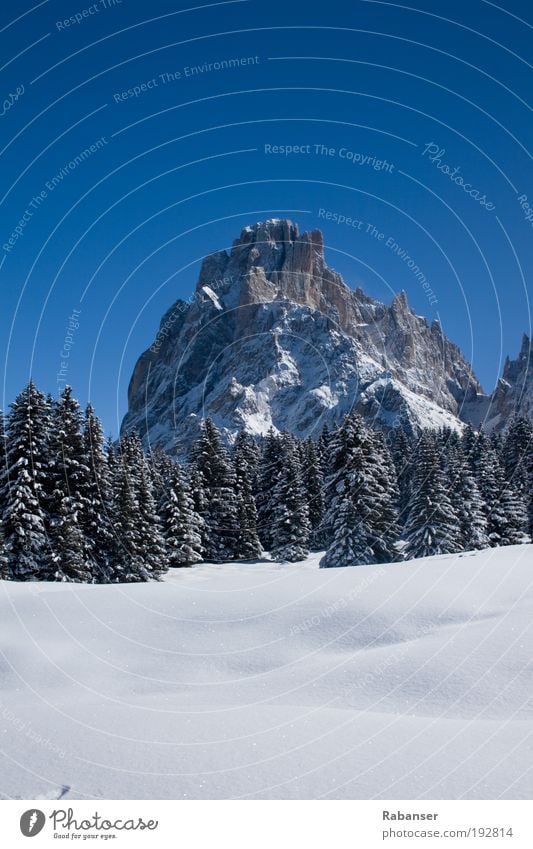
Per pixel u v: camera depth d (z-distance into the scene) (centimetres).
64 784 736
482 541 4447
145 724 944
